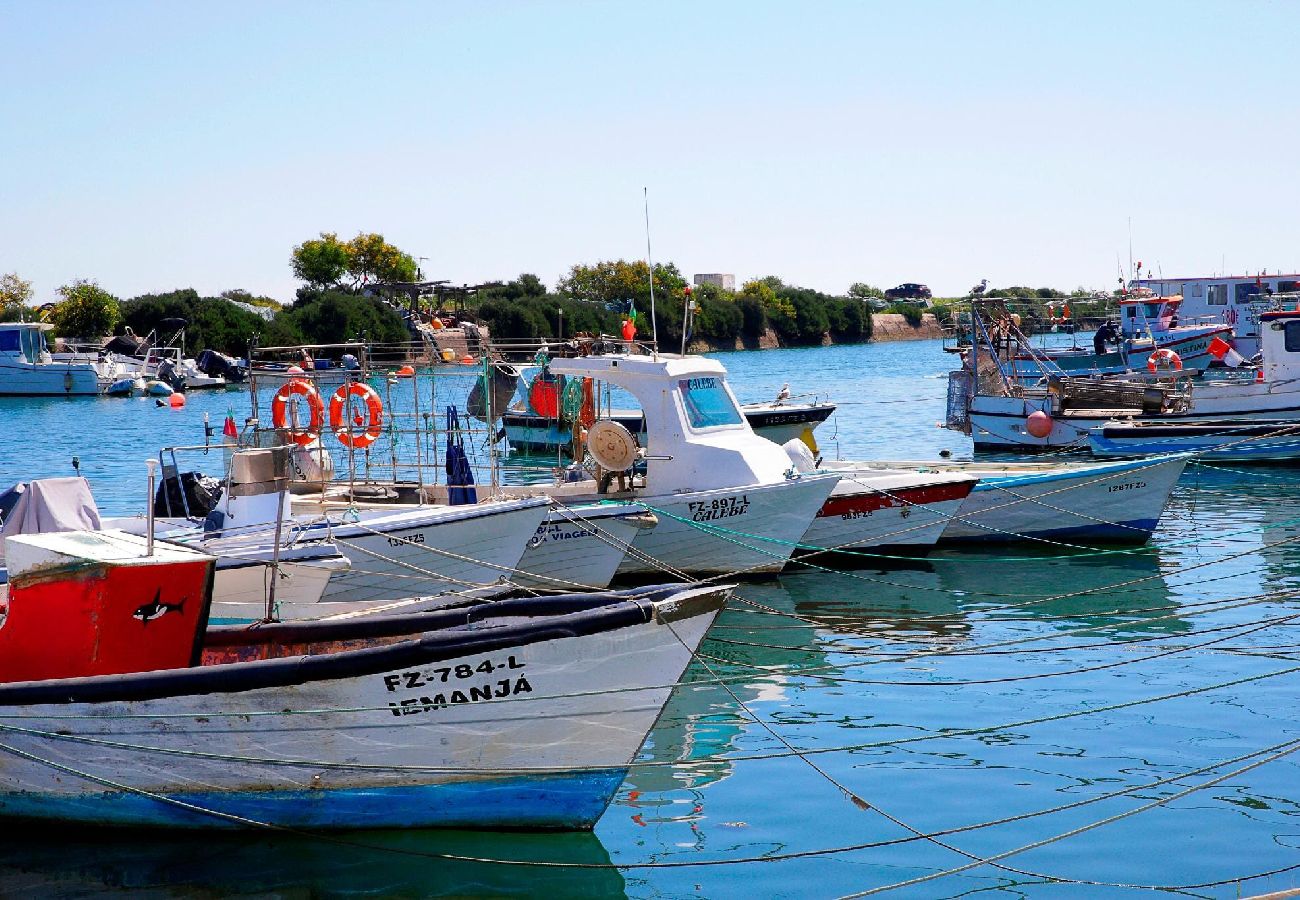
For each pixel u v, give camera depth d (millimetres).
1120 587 17578
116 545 10062
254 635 10758
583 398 19641
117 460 35594
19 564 9836
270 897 8656
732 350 110312
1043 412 32531
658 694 9531
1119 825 9664
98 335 81188
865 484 19438
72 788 9516
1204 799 10117
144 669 9719
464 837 9703
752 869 9031
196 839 9680
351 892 8734
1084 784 10477
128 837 9719
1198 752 11148
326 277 95000
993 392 36344
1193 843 9320
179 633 9789
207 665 9797
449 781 9500
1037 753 11203
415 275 96562
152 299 81438
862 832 9625
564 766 9523
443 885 8852
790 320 119625
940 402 49375
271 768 9383
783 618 16188
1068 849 9250
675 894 8664
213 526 15117
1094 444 29984
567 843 9578
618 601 10375
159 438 41969
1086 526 20547
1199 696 12672
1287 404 30219
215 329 78500
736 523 17609
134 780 9453
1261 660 13820
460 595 12633
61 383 63375
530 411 32562
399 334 78375
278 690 9195
